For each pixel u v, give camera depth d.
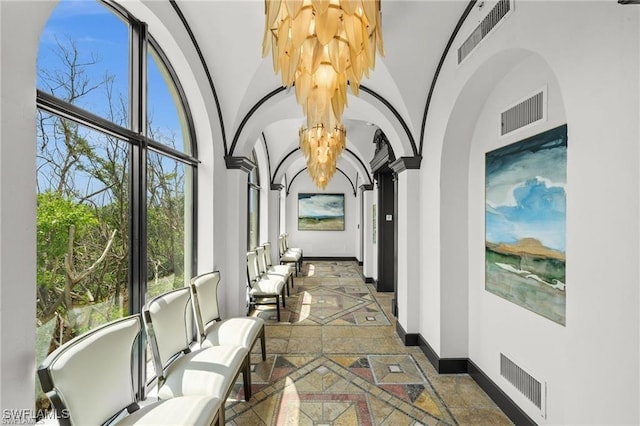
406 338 3.14
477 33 2.01
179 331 1.95
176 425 1.30
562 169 1.57
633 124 1.01
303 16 1.22
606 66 1.11
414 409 2.09
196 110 2.73
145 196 2.00
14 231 0.96
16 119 0.97
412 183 3.16
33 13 1.02
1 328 0.92
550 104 1.65
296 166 8.36
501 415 2.04
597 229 1.14
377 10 1.28
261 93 3.12
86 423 1.15
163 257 2.36
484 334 2.35
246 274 3.81
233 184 3.26
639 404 1.00
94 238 1.66
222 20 2.32
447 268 2.60
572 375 1.24
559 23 1.33
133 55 1.97
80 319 1.56
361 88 3.10
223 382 1.67
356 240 9.05
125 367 1.40
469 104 2.35
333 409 2.08
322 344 3.17
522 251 1.89
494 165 2.19
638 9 1.00
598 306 1.13
